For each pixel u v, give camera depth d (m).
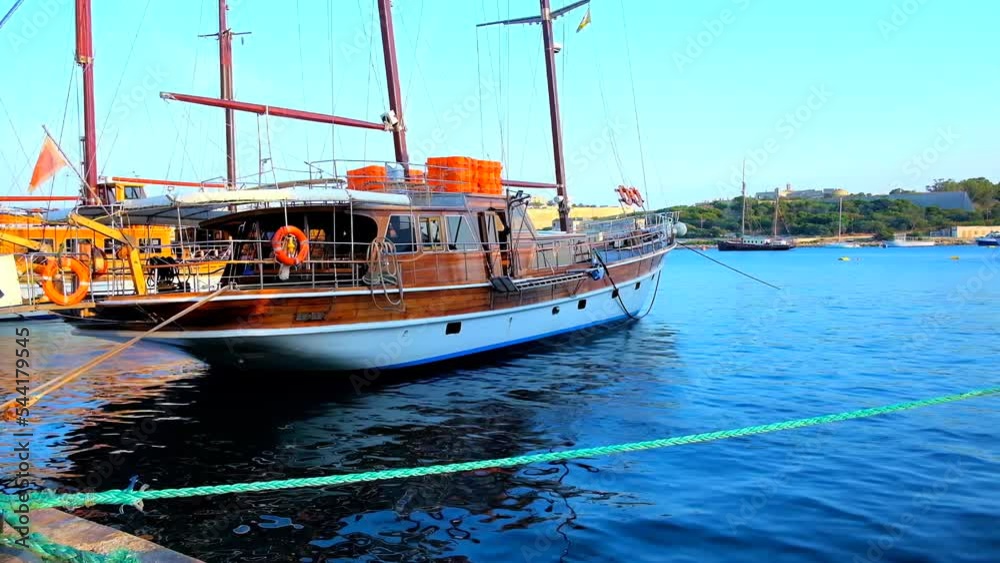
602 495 8.91
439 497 8.89
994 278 56.31
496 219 18.81
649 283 26.95
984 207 140.88
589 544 7.49
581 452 8.48
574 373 16.95
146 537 7.73
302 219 15.41
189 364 18.69
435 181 18.22
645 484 9.27
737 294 43.97
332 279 14.98
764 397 14.41
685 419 12.62
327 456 10.68
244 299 12.80
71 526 6.37
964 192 140.12
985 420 12.30
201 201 12.51
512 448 10.98
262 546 7.51
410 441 11.41
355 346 14.73
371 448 11.05
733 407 13.55
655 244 26.98
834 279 57.78
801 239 124.88
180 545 7.55
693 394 14.71
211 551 7.39
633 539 7.59
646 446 8.68
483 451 10.86
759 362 18.62
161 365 18.66
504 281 17.03
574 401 14.06
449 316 16.48
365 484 9.40
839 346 21.53
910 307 34.22
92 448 11.20
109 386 15.80
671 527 7.89
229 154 31.81
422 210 16.11
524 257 18.97
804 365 18.20
